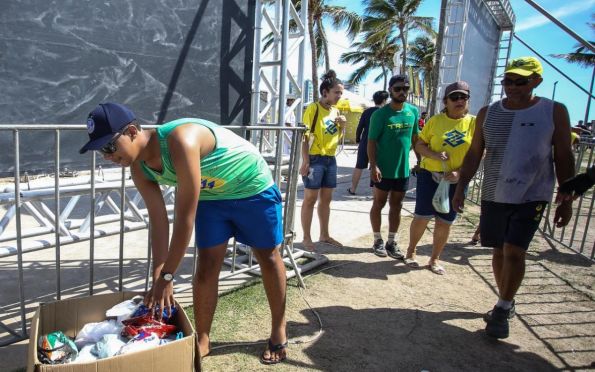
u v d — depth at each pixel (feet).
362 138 25.57
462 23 23.59
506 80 9.25
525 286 13.08
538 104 9.25
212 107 14.28
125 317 6.91
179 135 6.06
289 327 9.78
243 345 8.88
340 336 9.55
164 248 7.14
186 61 13.33
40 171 10.90
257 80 15.62
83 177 11.53
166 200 13.42
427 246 16.61
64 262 13.20
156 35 12.52
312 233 17.60
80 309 7.11
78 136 11.53
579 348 9.61
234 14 14.47
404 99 13.78
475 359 8.98
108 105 5.74
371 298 11.62
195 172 6.01
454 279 13.35
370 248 15.96
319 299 11.35
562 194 9.05
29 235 10.42
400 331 9.95
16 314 9.82
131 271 12.75
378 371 8.35
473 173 10.61
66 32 10.73
